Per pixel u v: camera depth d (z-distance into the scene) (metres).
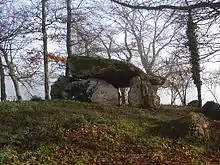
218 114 19.38
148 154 13.26
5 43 28.38
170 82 32.38
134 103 20.30
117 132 14.62
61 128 14.19
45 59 28.95
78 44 30.69
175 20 10.62
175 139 14.60
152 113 18.83
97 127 14.70
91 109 17.77
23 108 16.41
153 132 15.04
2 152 11.83
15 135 13.25
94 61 20.53
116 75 20.42
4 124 14.53
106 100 19.83
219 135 15.28
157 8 10.20
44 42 28.88
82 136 13.88
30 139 13.12
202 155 13.87
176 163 12.82
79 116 15.35
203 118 15.77
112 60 20.52
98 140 13.79
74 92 20.38
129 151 13.43
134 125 15.55
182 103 32.31
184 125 14.95
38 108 16.61
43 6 28.41
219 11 9.83
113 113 17.34
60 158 12.24
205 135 14.91
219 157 13.86
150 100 20.52
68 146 13.10
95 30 30.88
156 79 21.11
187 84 31.00
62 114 15.77
